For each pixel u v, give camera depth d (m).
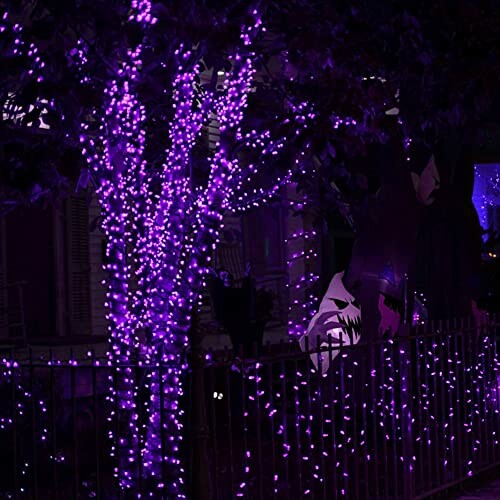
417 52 8.66
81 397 10.75
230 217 17.30
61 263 15.51
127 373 8.12
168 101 9.79
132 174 8.98
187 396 6.46
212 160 10.24
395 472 7.75
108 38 8.07
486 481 9.07
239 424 11.41
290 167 9.41
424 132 11.06
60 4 7.81
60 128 8.07
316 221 11.09
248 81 9.09
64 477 9.48
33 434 6.55
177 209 8.57
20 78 7.96
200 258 8.59
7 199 8.38
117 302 8.50
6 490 9.03
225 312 13.17
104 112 8.47
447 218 11.30
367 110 8.65
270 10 8.65
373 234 10.58
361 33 8.45
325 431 10.40
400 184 10.55
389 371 9.35
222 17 7.89
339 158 10.41
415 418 9.23
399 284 10.48
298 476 7.04
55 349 13.16
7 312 13.07
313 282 17.77
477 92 9.41
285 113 9.19
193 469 5.80
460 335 8.98
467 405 9.41
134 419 7.94
